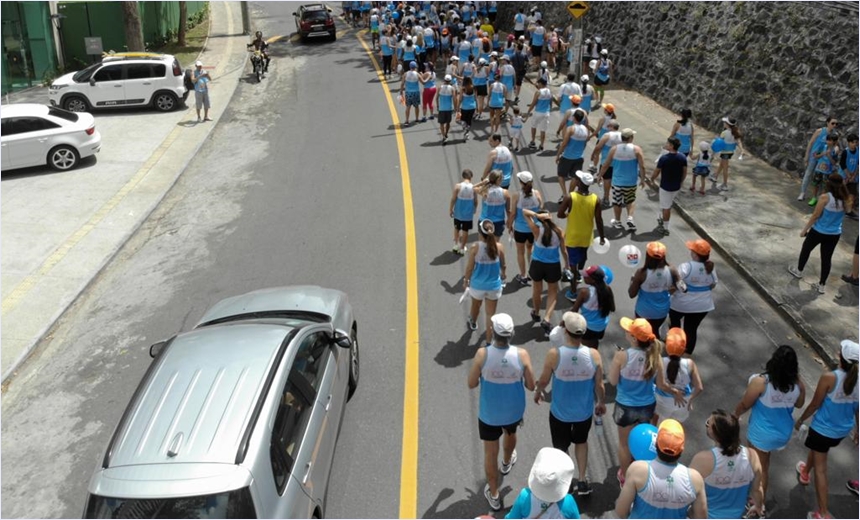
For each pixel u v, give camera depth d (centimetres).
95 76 2053
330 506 625
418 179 1482
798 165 1380
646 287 749
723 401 757
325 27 3139
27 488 687
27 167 1617
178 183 1549
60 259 1172
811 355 844
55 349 940
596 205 897
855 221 1188
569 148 1241
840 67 1327
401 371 819
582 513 610
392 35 2556
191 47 3100
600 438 700
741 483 493
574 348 583
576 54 2053
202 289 1071
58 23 2672
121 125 1973
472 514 614
